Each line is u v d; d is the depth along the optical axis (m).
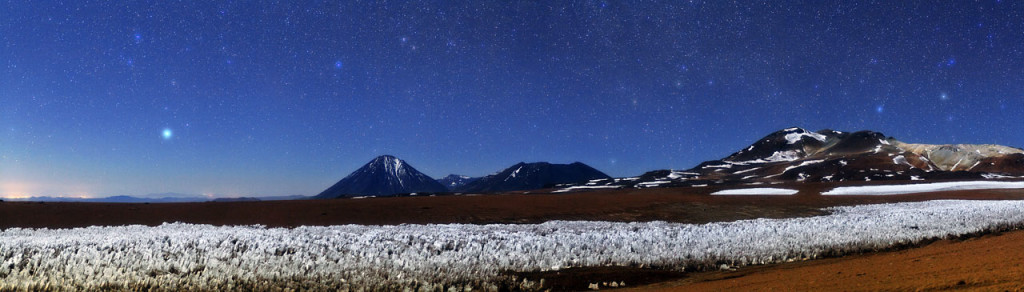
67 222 35.16
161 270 15.70
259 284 14.24
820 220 34.88
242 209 43.41
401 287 14.29
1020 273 10.65
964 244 21.00
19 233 27.34
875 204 54.25
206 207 44.09
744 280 14.54
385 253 19.91
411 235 25.94
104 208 41.06
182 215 39.72
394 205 47.97
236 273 15.18
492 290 14.43
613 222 39.22
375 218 40.72
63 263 15.95
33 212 37.53
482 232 28.67
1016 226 28.81
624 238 24.86
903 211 41.84
